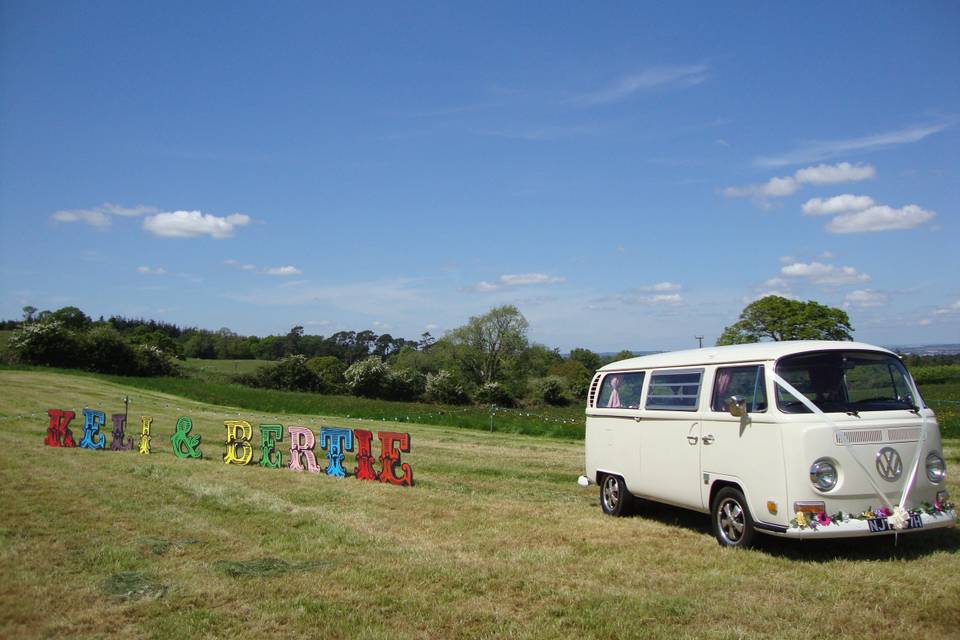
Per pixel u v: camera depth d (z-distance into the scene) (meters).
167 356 62.28
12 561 7.32
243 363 85.19
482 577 6.90
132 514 9.66
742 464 7.88
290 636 5.49
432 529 9.10
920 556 7.47
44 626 5.62
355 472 14.04
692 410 8.75
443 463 16.34
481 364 75.62
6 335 62.12
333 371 66.19
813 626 5.56
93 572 7.01
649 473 9.47
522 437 25.72
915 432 7.58
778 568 7.12
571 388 73.44
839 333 38.31
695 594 6.38
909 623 5.59
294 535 8.65
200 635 5.49
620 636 5.41
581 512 10.41
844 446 7.24
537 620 5.77
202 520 9.39
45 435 20.44
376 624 5.72
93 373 51.78
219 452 17.27
